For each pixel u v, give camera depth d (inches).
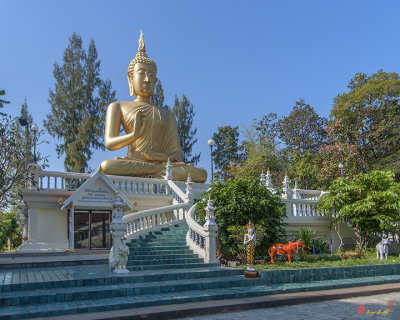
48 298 358.6
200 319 338.3
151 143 1009.5
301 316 346.3
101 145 1439.5
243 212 622.5
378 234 837.8
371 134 1320.1
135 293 397.7
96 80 1459.2
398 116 1331.2
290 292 441.7
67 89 1422.2
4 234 1205.7
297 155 1546.5
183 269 510.9
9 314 314.3
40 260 564.4
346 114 1364.4
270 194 661.9
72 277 428.8
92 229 683.4
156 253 561.9
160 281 448.1
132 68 1090.7
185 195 748.6
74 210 673.0
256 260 604.4
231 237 605.0
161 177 948.0
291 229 798.5
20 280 408.5
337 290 462.6
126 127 1031.0
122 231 479.8
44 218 677.9
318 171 1387.8
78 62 1444.4
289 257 598.9
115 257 471.8
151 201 799.7
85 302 360.8
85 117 1414.9
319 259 665.0
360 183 781.9
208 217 559.5
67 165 1392.7
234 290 429.7
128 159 975.6
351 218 778.2
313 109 1676.9
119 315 324.8
